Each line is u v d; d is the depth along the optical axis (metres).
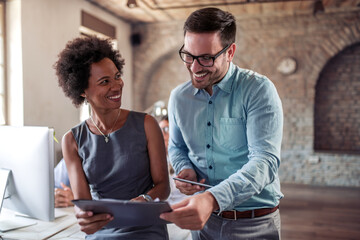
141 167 1.35
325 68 5.79
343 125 5.79
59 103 4.07
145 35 6.14
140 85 6.29
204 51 1.16
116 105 1.31
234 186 1.06
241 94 1.30
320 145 5.91
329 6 5.23
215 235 1.41
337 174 5.48
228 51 1.25
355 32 5.33
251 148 1.24
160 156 1.37
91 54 1.28
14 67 3.51
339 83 5.76
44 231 1.45
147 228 1.28
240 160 1.37
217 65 1.20
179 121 1.47
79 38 1.35
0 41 3.47
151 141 1.37
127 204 0.90
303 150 5.66
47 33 3.84
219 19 1.16
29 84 3.59
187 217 0.90
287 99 5.71
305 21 5.52
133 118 1.39
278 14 5.58
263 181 1.12
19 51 3.49
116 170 1.33
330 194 4.95
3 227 1.48
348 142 5.78
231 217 1.37
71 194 1.83
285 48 5.64
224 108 1.35
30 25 3.58
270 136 1.21
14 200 1.52
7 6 3.48
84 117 4.71
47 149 1.37
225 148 1.37
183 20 5.95
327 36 5.45
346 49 5.68
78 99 1.38
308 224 3.73
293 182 5.71
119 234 1.26
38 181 1.40
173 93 1.50
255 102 1.25
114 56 1.35
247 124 1.28
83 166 1.38
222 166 1.40
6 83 3.53
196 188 1.28
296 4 5.09
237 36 5.83
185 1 4.84
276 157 1.19
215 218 1.41
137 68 6.25
